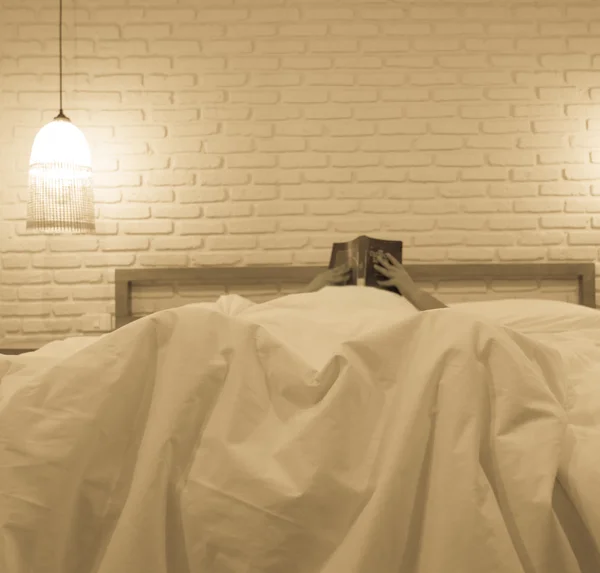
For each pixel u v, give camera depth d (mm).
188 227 2996
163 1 2980
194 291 3000
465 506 701
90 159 2826
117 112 2982
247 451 750
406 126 2992
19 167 2986
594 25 2982
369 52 2992
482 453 762
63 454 739
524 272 2912
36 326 2980
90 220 2691
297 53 2990
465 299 2969
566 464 792
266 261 2998
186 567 739
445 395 764
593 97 2984
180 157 2992
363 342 815
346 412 763
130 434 786
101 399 769
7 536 711
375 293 2000
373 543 696
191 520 732
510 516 733
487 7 2986
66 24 2980
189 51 2990
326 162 2996
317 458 729
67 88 2979
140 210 2988
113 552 705
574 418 892
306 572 717
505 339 807
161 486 734
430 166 2996
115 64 2980
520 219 2986
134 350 801
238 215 2998
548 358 869
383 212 2994
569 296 2982
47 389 774
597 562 775
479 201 2992
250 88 2990
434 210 2992
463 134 2994
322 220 2998
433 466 744
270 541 707
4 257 2984
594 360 1233
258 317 1522
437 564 695
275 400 803
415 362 813
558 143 2986
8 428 750
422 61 2990
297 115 2994
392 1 2990
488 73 2988
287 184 2998
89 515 759
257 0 2990
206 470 748
